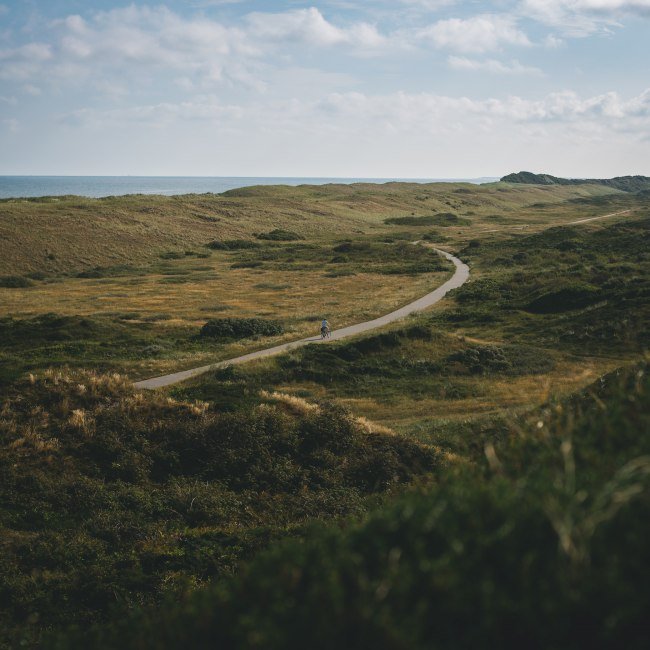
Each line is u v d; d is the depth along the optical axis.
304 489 17.61
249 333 46.78
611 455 3.08
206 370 34.75
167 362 37.53
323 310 58.88
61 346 40.28
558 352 39.09
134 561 12.17
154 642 3.13
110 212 124.50
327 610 2.39
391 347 39.69
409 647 2.17
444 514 2.72
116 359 38.41
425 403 30.14
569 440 3.14
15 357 37.66
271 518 15.88
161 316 53.66
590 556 2.32
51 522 14.91
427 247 116.38
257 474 18.38
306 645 2.34
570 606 2.18
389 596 2.39
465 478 3.60
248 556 12.18
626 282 53.41
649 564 2.27
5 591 10.88
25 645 8.44
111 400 21.61
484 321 50.44
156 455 19.00
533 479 2.95
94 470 17.89
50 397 21.03
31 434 18.84
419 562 2.48
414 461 18.92
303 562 2.80
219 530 14.01
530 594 2.29
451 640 2.26
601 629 2.14
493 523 2.65
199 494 16.78
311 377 34.69
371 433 21.11
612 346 39.28
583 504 2.57
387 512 3.04
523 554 2.45
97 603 10.65
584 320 44.59
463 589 2.33
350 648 2.28
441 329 48.88
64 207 124.25
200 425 20.36
